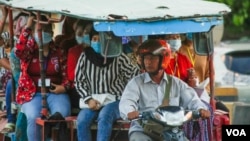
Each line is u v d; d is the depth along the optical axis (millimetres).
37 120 13195
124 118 12070
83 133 12781
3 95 15680
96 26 11688
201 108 11953
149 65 12070
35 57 13586
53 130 12891
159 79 12289
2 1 14102
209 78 13258
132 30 11758
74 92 13594
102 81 12945
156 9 12008
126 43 13469
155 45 12039
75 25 13430
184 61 13523
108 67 12945
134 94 12180
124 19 11664
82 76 13008
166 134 11742
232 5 27359
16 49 13484
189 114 11773
